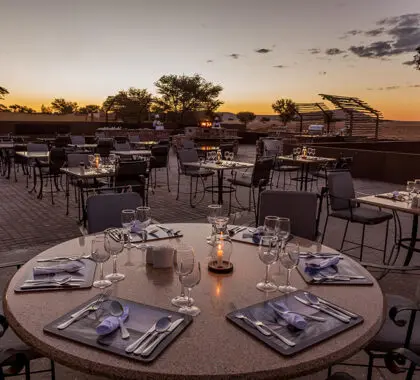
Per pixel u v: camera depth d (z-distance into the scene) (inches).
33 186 343.3
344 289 66.3
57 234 201.9
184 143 431.8
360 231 214.8
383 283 143.9
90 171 226.4
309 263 75.1
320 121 926.4
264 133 1023.0
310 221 118.6
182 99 1327.5
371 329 52.7
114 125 985.5
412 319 66.9
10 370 63.4
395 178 410.9
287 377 43.3
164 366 43.2
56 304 58.3
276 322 52.7
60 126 802.2
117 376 42.6
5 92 932.6
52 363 81.4
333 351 46.9
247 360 44.6
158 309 56.0
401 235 195.9
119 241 70.2
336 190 174.6
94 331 50.0
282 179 430.6
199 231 100.0
